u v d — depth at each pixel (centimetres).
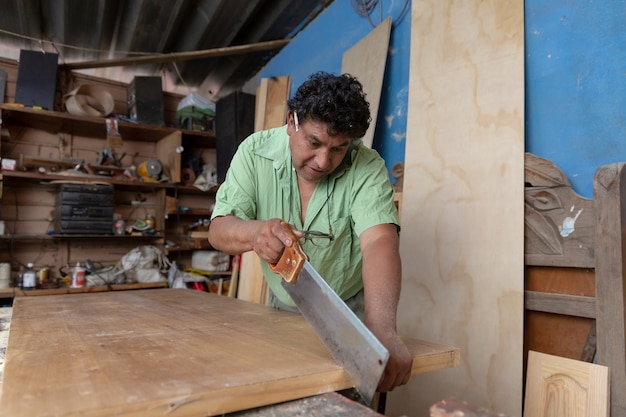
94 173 341
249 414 61
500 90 163
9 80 336
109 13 317
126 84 388
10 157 338
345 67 256
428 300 174
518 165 153
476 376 154
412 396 175
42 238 325
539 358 119
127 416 53
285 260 87
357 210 110
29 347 82
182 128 381
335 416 60
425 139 188
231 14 315
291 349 81
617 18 135
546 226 142
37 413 50
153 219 367
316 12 316
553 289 141
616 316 115
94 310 127
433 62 191
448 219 172
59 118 321
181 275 348
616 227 116
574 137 144
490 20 171
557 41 151
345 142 95
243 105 354
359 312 136
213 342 86
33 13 321
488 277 155
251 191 124
